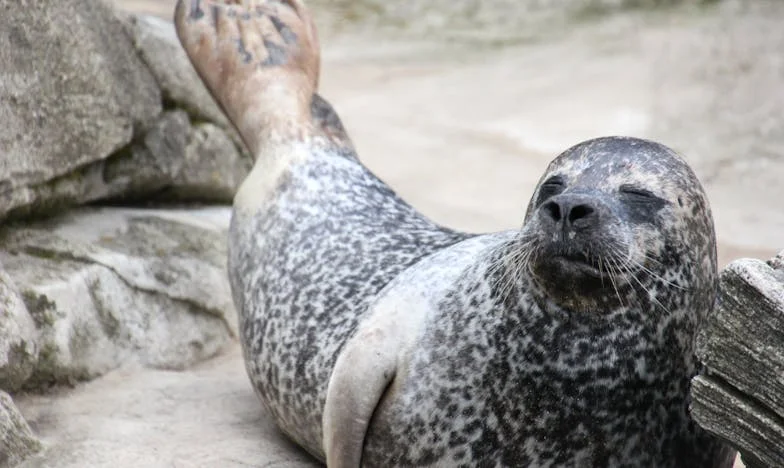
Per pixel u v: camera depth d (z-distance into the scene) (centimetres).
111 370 1453
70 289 1430
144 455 1250
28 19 1489
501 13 4047
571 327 1048
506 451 1071
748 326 965
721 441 1058
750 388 969
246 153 1966
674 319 1058
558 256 1009
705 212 1098
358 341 1143
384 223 1384
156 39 1808
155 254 1605
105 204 1727
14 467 1197
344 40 3725
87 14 1625
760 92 3039
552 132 2819
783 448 949
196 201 1878
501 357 1075
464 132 2811
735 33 3575
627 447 1059
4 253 1456
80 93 1580
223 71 1641
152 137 1762
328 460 1159
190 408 1397
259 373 1348
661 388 1060
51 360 1373
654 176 1066
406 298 1171
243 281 1428
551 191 1089
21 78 1472
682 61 3331
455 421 1089
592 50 3550
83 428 1301
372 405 1125
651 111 2939
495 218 2202
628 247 1016
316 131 1555
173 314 1557
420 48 3647
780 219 2280
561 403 1051
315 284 1322
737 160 2636
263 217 1448
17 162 1466
